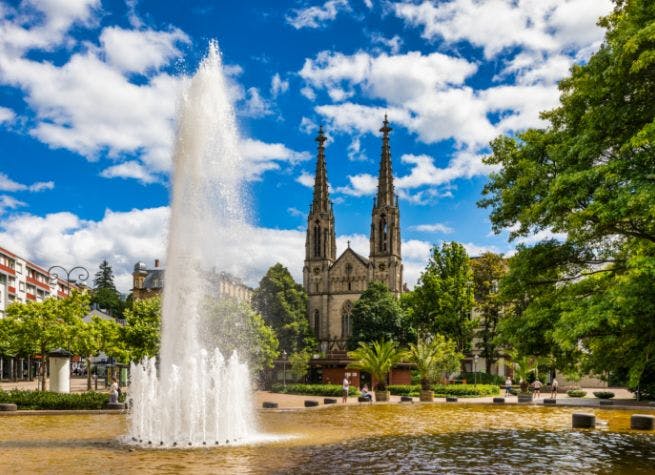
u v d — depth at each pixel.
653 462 19.47
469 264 78.56
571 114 22.75
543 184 23.69
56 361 43.59
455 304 74.06
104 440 23.31
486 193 29.09
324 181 139.25
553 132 25.50
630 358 20.77
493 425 30.94
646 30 17.69
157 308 61.31
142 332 59.66
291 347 108.25
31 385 79.62
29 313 58.38
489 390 63.16
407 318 94.00
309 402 44.59
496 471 17.80
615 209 18.33
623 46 18.80
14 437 24.50
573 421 29.73
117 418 33.28
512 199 24.83
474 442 23.98
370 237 132.75
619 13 24.70
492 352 80.81
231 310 59.75
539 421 33.28
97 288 168.38
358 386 73.25
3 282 111.31
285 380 78.94
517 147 28.77
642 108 19.69
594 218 20.11
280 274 114.19
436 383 66.44
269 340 67.56
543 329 22.86
